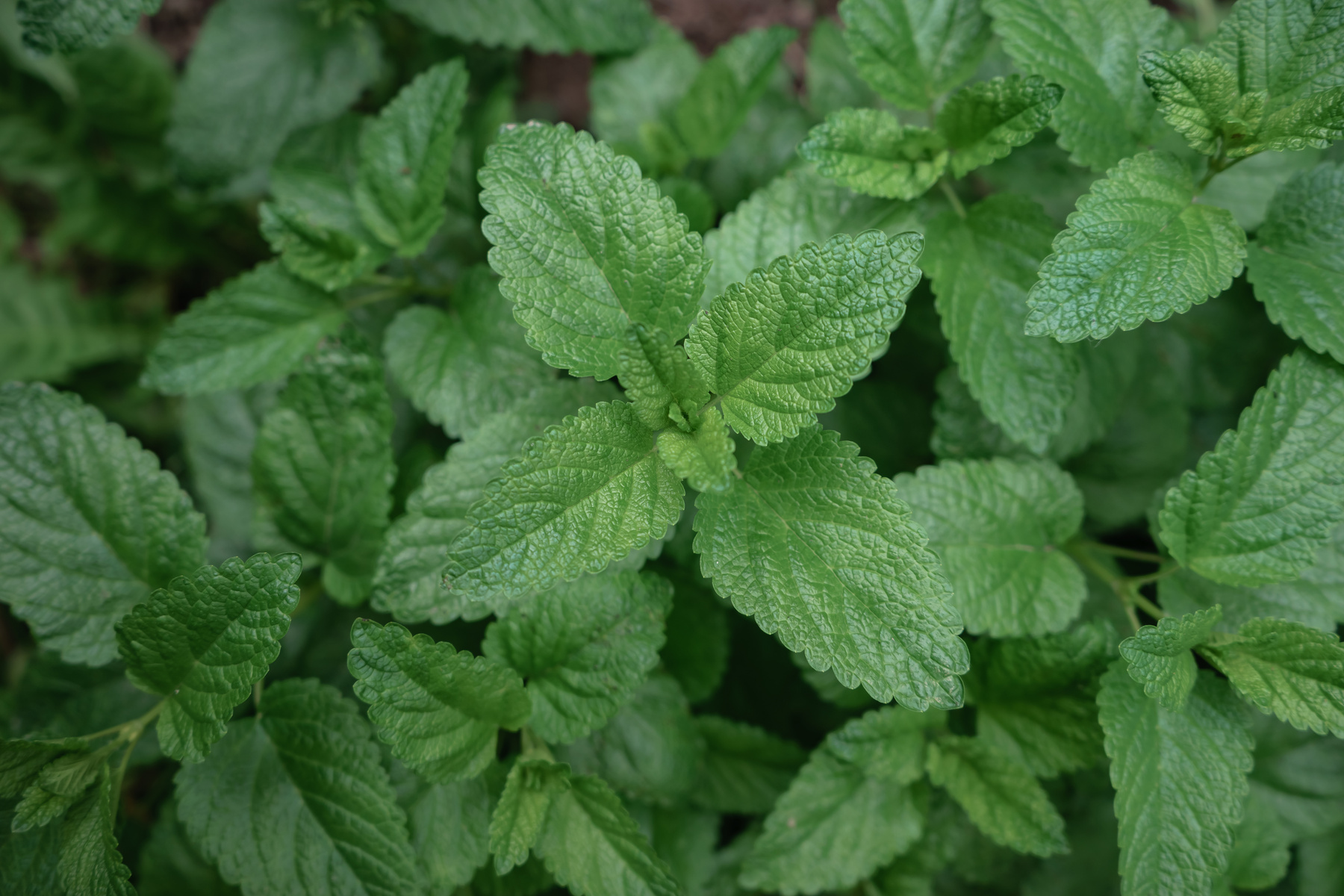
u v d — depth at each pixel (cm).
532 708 40
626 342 38
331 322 44
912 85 42
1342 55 39
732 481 38
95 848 38
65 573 41
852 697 44
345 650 45
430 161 43
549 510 37
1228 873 42
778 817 42
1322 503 39
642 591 40
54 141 54
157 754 43
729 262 42
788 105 49
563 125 38
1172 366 47
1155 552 46
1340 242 40
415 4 47
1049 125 40
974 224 42
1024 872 45
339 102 48
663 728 42
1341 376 39
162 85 53
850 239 36
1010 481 41
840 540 37
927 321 46
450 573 36
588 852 39
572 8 47
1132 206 39
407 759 38
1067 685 41
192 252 58
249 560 37
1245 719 39
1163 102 39
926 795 42
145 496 41
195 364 43
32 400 41
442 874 40
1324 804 43
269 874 39
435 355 43
